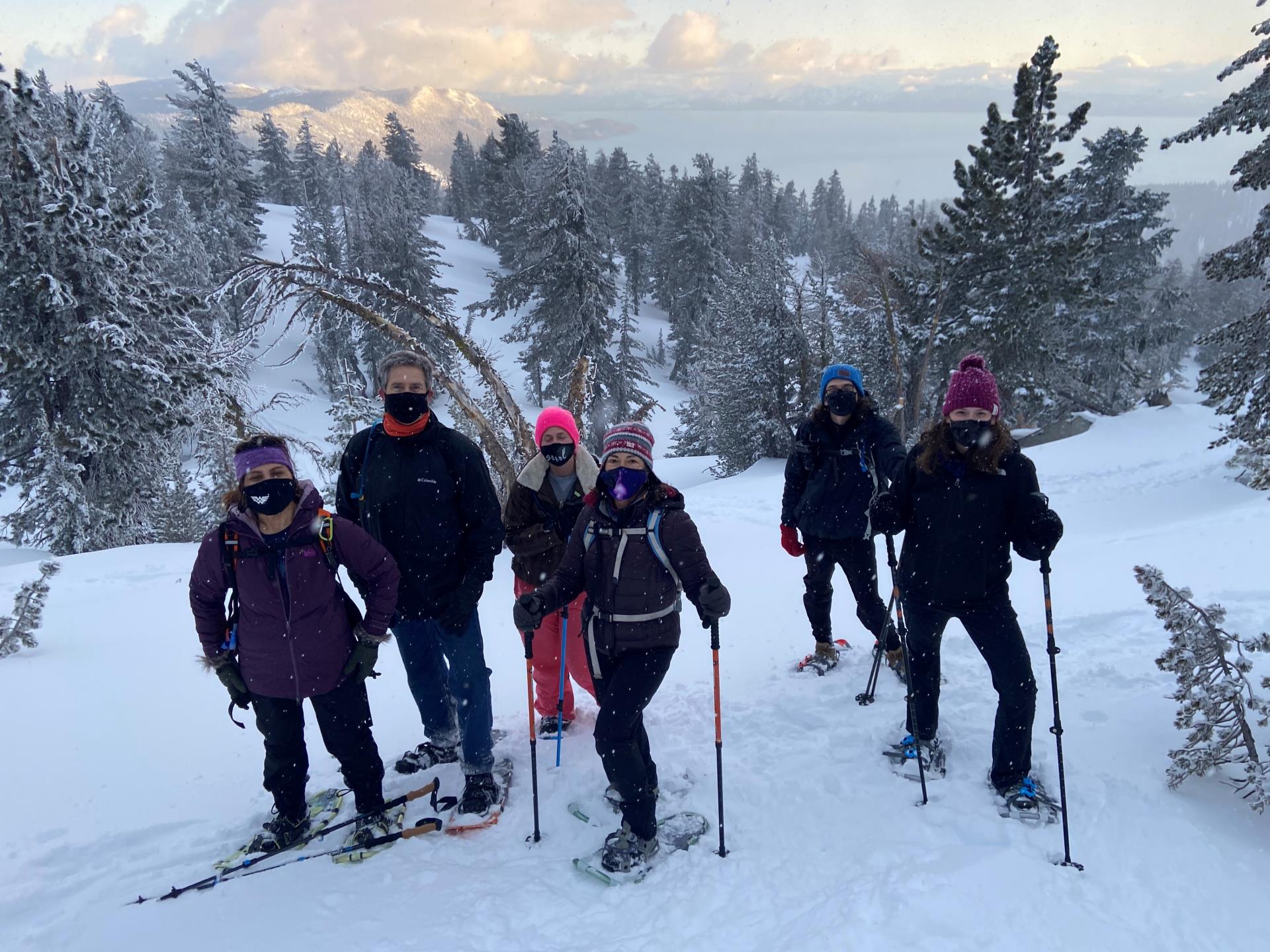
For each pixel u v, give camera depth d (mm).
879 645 4258
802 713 4180
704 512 13844
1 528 16641
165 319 16141
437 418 3381
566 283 27594
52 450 14672
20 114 14500
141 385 15125
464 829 3281
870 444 4270
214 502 15852
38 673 5262
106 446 15117
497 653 5547
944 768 3535
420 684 3688
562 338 28359
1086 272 25984
